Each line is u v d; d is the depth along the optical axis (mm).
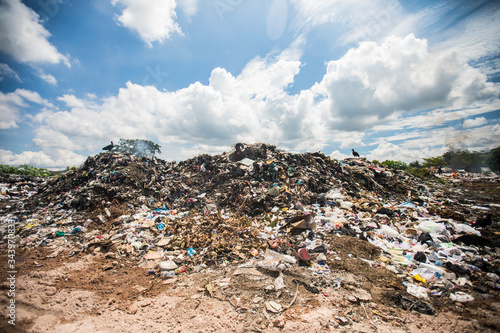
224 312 4484
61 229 9633
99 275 6176
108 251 7664
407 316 4324
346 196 13273
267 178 13891
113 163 15438
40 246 8141
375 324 4109
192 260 6785
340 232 8242
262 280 5566
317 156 18062
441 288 5121
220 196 12648
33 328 4133
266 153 17125
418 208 11492
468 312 4391
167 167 17734
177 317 4402
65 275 6102
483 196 16250
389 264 6305
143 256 7207
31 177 23359
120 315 4516
